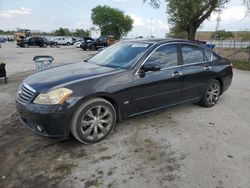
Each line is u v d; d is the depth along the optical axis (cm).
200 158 359
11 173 328
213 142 409
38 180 313
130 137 420
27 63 1498
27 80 411
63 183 306
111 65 459
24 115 372
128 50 482
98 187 298
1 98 656
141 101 439
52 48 3544
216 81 584
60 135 365
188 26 2311
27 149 386
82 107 372
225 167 338
